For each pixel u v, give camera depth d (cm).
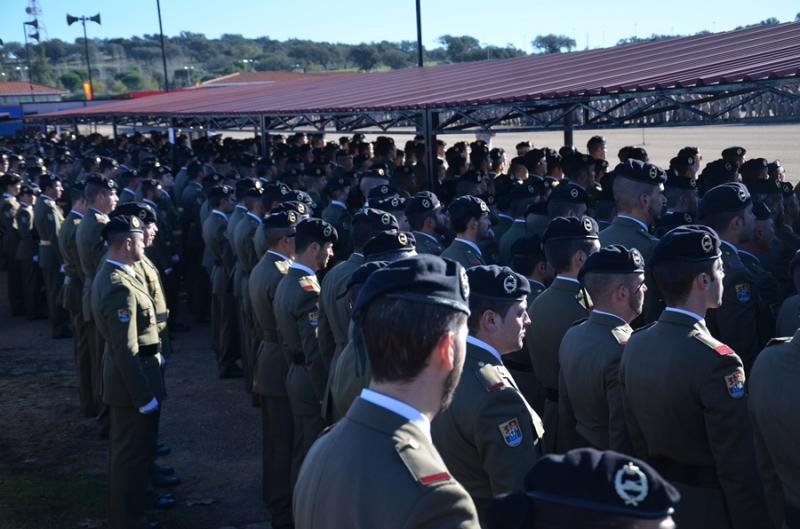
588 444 394
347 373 378
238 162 1408
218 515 616
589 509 159
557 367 452
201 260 1203
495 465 297
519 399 305
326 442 219
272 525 587
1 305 1416
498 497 175
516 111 910
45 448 752
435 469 204
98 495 641
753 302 476
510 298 314
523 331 320
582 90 712
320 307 536
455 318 207
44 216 1146
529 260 530
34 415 845
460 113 927
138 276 573
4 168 1855
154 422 561
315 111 1133
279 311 549
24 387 942
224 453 736
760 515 333
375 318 207
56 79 16025
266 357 590
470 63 1716
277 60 16350
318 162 1242
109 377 547
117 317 535
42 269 1182
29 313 1288
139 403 538
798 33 921
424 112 948
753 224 500
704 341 340
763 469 315
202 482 676
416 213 677
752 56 751
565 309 446
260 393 586
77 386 942
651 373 347
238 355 949
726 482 335
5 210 1305
